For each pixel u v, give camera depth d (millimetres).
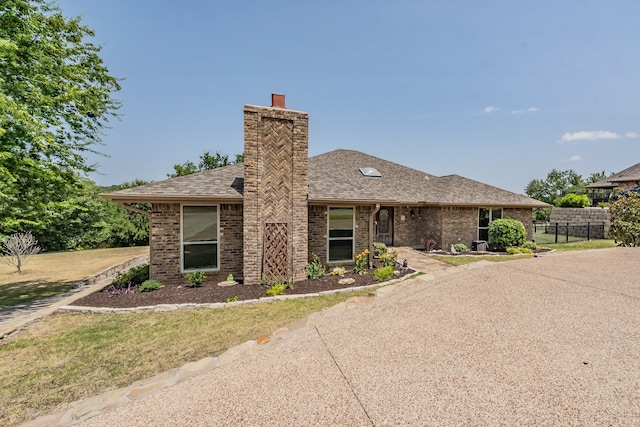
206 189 9750
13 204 8969
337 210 11328
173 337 5617
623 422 2326
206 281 9719
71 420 3023
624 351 3479
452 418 2510
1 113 7410
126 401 3248
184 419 2832
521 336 3980
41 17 9586
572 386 2842
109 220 22594
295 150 9586
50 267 13914
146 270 10336
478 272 7754
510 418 2453
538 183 48875
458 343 3898
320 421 2637
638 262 8625
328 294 8336
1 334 5730
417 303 5621
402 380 3158
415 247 17688
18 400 3770
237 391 3230
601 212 22297
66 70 10062
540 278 6969
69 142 10930
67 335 5801
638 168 24641
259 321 6340
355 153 22047
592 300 5312
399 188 17906
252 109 9102
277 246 9406
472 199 16922
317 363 3691
